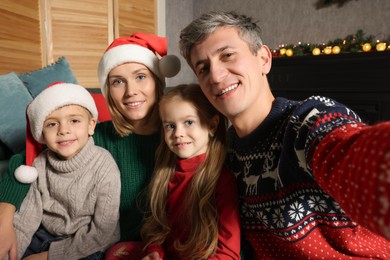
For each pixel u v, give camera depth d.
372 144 0.31
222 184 0.81
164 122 0.87
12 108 1.43
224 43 0.67
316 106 0.56
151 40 1.07
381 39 2.80
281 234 0.66
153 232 0.90
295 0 3.30
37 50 2.42
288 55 3.07
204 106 0.84
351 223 0.59
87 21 2.71
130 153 1.02
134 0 3.04
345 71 2.71
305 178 0.59
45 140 0.95
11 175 0.96
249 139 0.73
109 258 0.87
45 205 0.97
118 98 0.98
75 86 1.00
